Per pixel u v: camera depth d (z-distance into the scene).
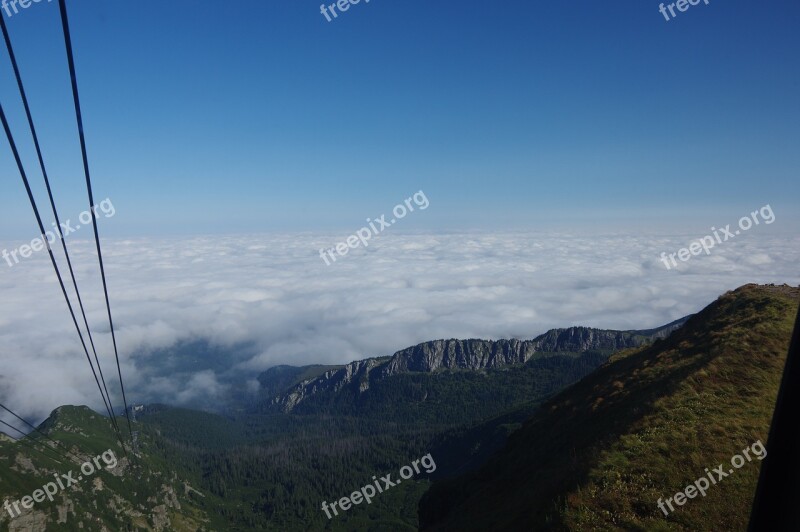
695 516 21.06
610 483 23.42
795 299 43.00
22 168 11.07
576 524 21.50
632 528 20.84
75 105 10.36
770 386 29.72
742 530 20.41
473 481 46.06
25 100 10.17
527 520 24.41
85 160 11.46
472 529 29.59
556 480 26.72
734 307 44.69
